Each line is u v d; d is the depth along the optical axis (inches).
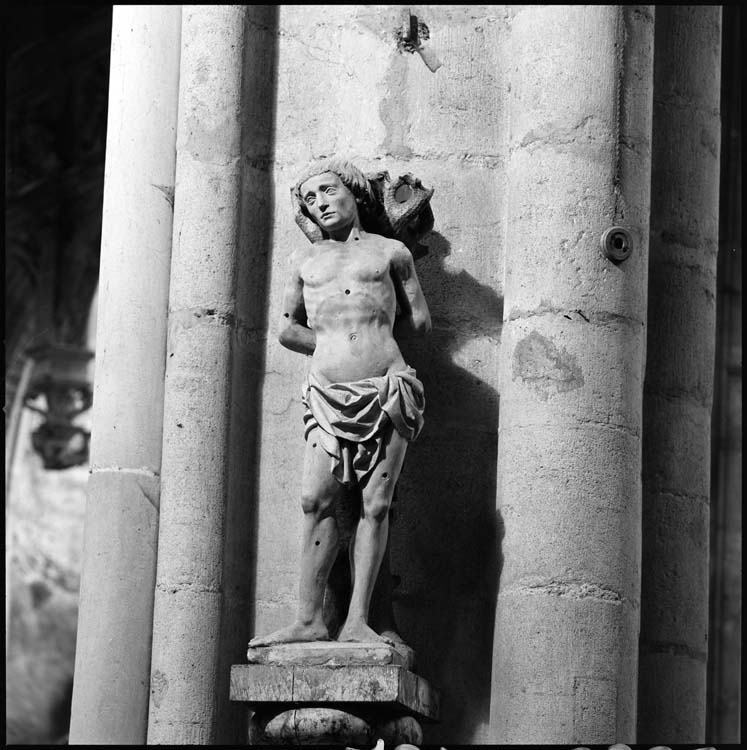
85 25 924.0
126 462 336.8
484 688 319.9
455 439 331.6
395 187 322.7
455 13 350.3
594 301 318.3
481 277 338.0
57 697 907.4
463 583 324.8
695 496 348.8
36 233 930.7
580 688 301.3
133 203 348.8
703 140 365.4
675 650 340.2
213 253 341.4
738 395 661.9
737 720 643.5
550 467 311.0
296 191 323.0
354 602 302.8
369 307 311.0
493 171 342.3
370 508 303.4
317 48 353.7
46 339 920.3
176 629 326.0
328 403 304.8
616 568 308.5
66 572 916.0
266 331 343.6
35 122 934.4
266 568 333.1
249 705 297.0
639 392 321.1
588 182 323.0
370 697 290.7
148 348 342.6
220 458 333.7
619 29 330.0
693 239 359.6
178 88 354.9
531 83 330.0
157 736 322.3
